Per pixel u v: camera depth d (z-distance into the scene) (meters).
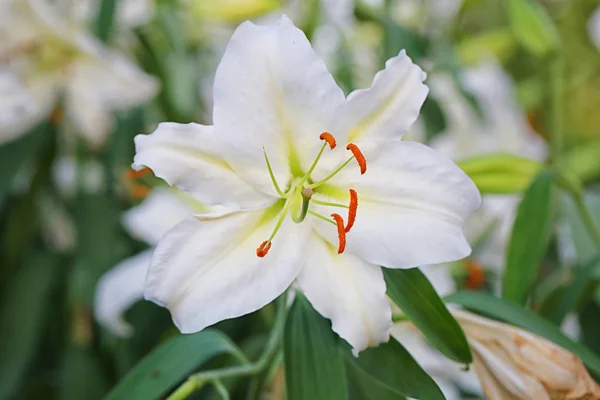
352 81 1.03
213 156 0.59
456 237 0.59
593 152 1.20
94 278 0.96
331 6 1.04
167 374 0.66
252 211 0.60
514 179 0.80
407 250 0.59
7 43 0.90
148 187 0.91
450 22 1.13
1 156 0.94
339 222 0.58
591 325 0.90
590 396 0.62
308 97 0.60
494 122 1.03
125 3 0.97
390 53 0.94
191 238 0.58
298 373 0.63
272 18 1.02
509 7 0.93
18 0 0.87
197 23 1.04
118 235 1.01
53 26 0.88
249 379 0.90
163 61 0.98
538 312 0.82
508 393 0.64
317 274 0.60
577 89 1.48
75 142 1.00
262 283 0.59
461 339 0.61
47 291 1.01
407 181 0.60
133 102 0.91
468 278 0.92
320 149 0.61
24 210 0.99
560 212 0.96
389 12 1.04
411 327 0.69
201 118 1.04
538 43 0.93
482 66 1.11
